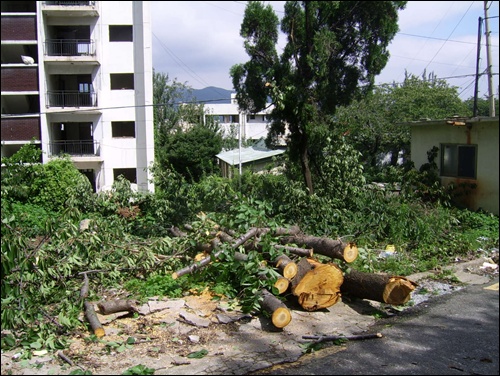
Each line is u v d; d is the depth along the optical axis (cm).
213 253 600
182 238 722
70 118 2161
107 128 2188
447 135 1245
